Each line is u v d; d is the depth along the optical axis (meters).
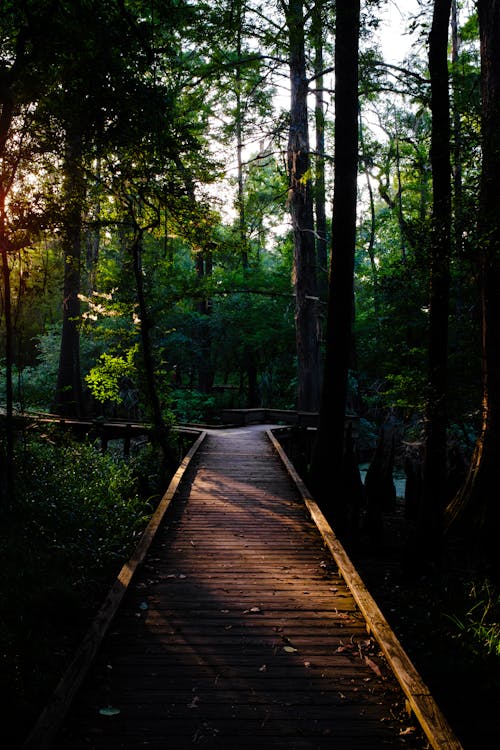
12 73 6.21
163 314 13.69
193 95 17.23
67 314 18.80
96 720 3.40
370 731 3.36
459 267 9.62
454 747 3.02
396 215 24.28
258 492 9.61
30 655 4.44
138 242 11.95
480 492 8.95
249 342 24.92
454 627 6.34
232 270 26.11
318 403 19.19
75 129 7.33
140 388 13.26
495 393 9.05
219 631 4.64
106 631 4.45
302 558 6.52
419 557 8.08
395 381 12.65
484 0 8.79
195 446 13.23
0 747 3.36
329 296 11.00
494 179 6.94
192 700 3.63
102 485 10.02
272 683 3.86
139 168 8.75
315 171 18.44
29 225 7.95
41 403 21.09
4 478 8.54
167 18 7.71
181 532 7.45
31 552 6.54
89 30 6.30
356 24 10.80
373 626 4.54
